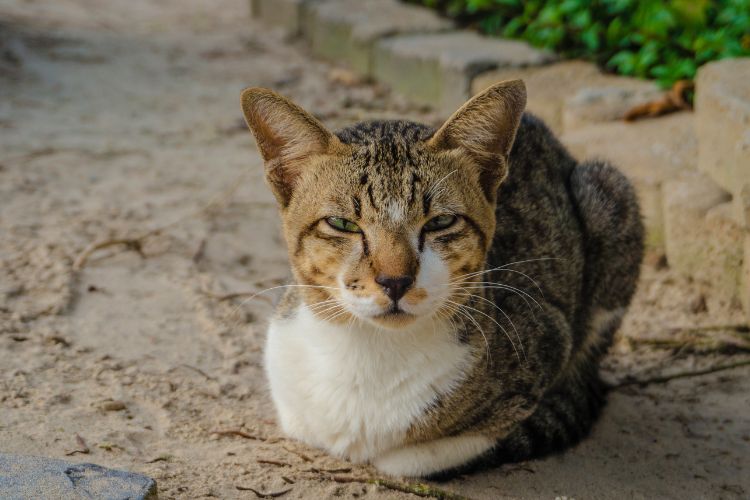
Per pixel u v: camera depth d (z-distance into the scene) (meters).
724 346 1.13
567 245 1.06
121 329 1.13
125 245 1.25
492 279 1.00
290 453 1.00
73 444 0.98
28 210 1.30
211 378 1.08
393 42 1.73
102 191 1.36
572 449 1.03
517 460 1.01
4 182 1.35
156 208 1.33
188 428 1.02
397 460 0.98
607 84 1.45
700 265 1.19
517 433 1.01
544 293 1.03
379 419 0.97
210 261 1.25
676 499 0.98
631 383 1.10
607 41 1.54
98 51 1.91
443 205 0.94
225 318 1.15
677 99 1.34
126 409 1.03
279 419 1.02
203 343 1.12
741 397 1.08
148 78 1.78
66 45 1.92
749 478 1.00
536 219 1.04
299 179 0.96
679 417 1.06
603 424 1.06
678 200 1.20
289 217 0.96
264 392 1.07
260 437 1.02
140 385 1.06
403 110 1.64
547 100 1.42
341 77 1.79
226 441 1.01
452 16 1.83
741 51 1.37
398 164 0.94
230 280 1.21
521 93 0.95
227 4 2.37
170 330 1.13
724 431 1.05
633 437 1.04
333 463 0.99
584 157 1.29
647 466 1.01
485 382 0.97
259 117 0.95
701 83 1.23
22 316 1.13
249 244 1.28
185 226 1.30
